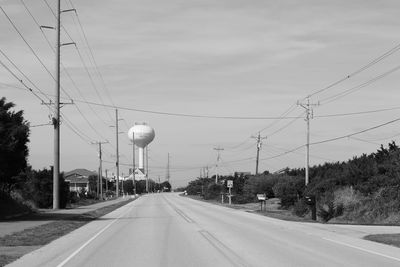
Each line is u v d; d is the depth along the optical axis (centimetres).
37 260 1457
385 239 1986
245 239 2022
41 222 3056
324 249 1675
